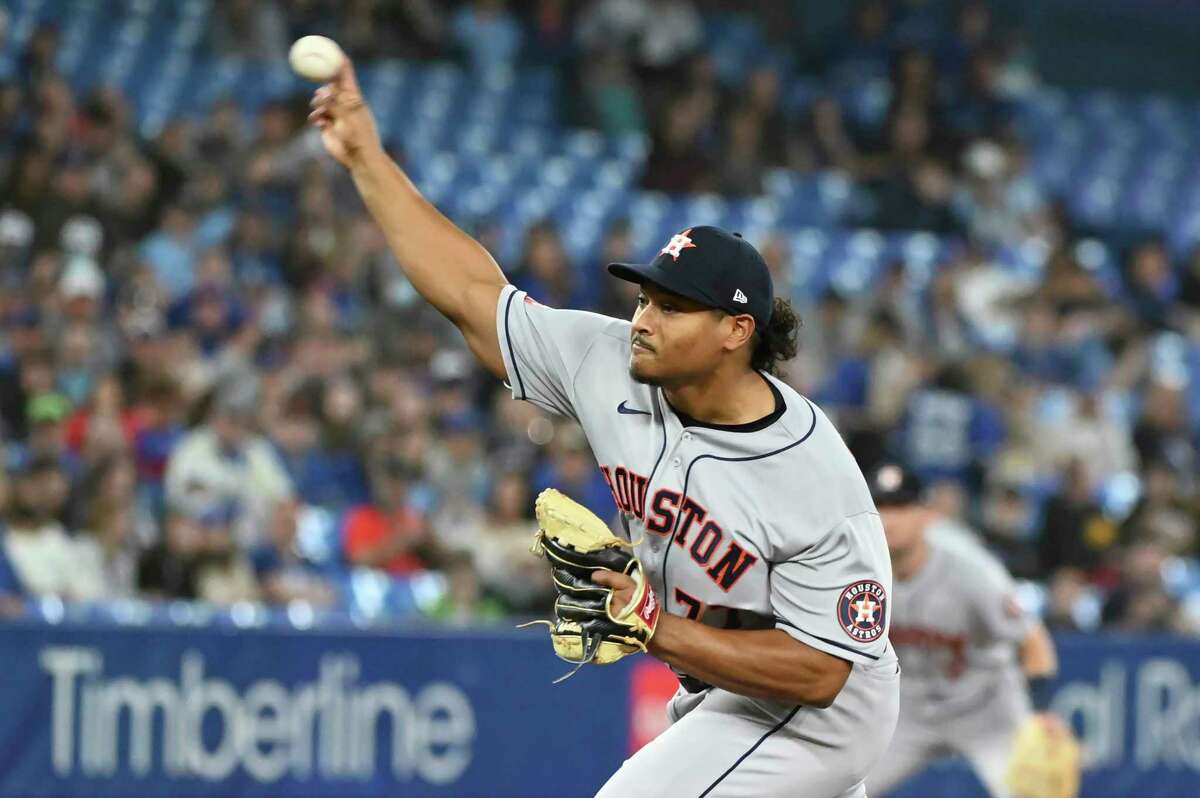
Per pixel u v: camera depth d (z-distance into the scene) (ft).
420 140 169.58
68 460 104.99
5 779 81.66
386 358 126.82
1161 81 233.14
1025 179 195.21
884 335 144.46
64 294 114.52
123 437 101.60
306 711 87.25
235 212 136.46
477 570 106.63
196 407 110.32
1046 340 155.33
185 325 120.78
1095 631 115.03
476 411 127.13
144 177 133.18
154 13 173.27
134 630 84.33
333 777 87.71
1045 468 142.20
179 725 84.84
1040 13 224.94
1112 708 102.73
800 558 45.78
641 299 45.80
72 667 83.10
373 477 112.68
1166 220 204.64
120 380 112.06
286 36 171.12
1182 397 149.48
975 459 138.62
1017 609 78.33
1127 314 164.45
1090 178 205.16
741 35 202.49
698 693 51.42
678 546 46.65
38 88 136.26
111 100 137.90
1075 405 145.48
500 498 110.22
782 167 179.01
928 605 78.07
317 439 115.03
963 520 129.29
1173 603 118.83
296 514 103.81
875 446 118.62
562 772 92.27
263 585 100.73
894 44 196.54
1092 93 228.84
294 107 142.41
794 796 48.96
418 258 49.96
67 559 94.79
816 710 48.42
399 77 175.42
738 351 45.85
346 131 49.78
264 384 113.70
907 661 80.23
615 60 183.01
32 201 126.52
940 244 176.24
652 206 167.32
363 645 88.63
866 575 46.06
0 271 122.01
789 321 47.29
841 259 168.25
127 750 83.87
